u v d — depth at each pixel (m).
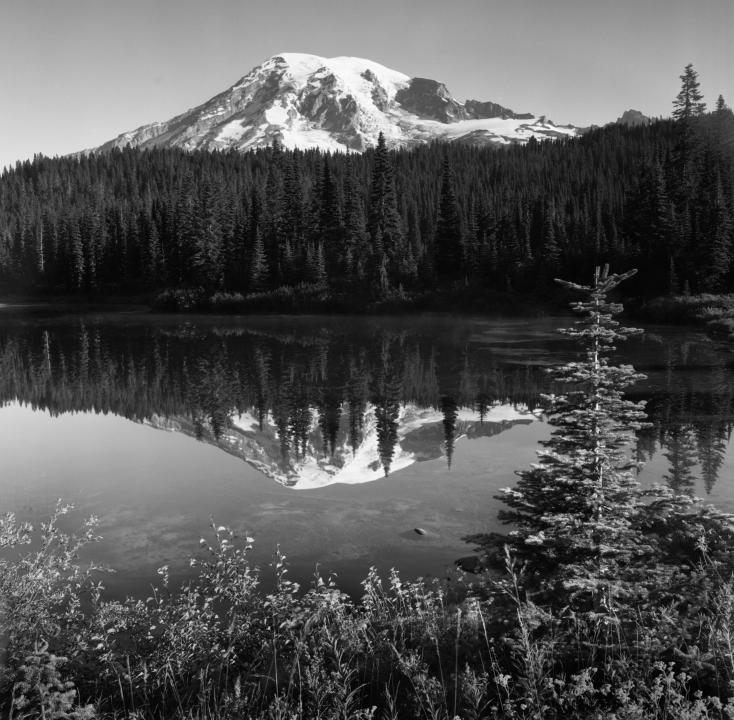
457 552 10.77
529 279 81.62
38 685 4.47
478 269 86.12
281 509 13.27
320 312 81.44
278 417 24.39
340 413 24.94
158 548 11.01
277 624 6.24
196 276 95.19
